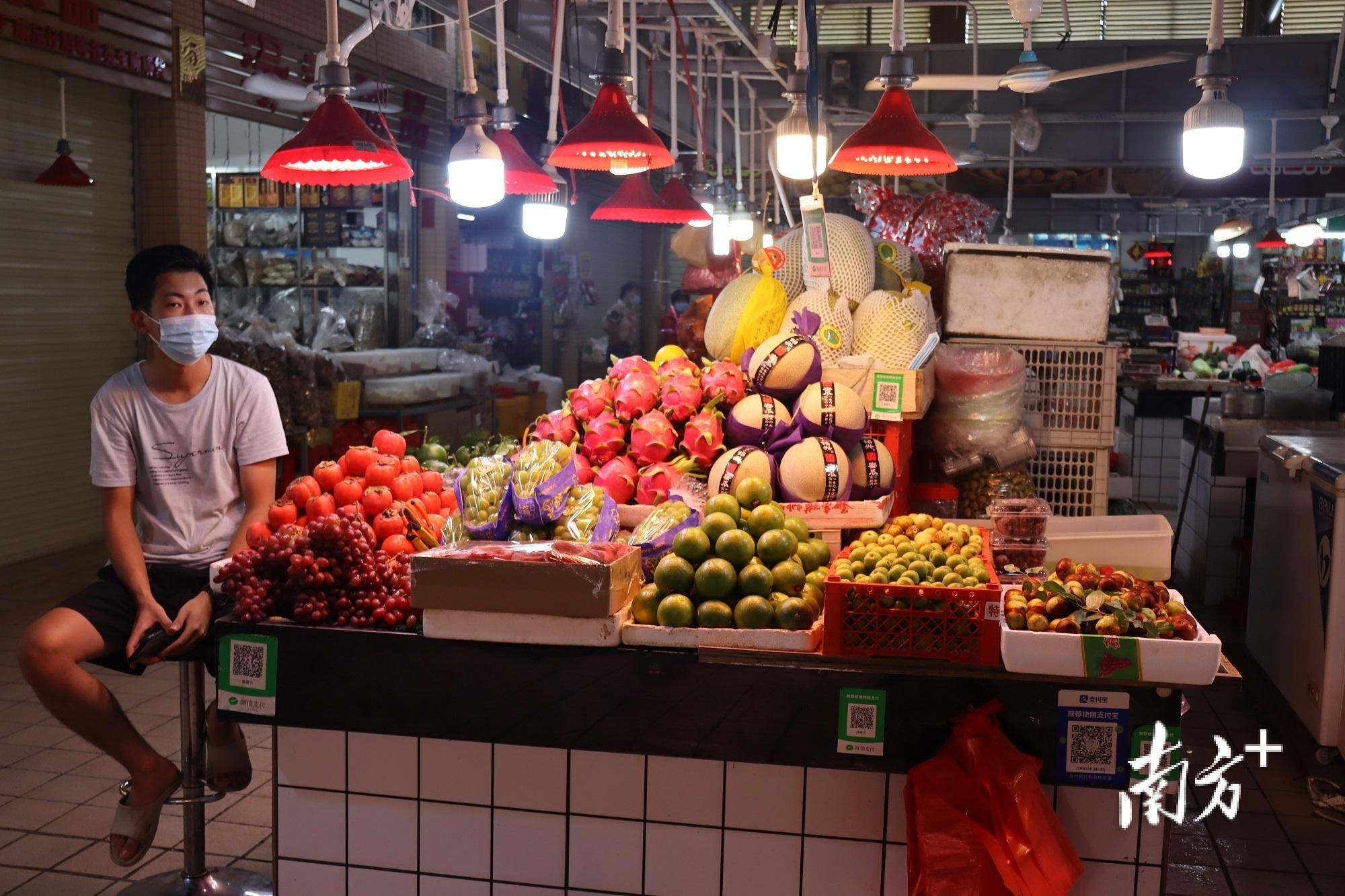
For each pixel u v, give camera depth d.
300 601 2.53
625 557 2.42
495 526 2.67
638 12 5.73
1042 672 2.16
